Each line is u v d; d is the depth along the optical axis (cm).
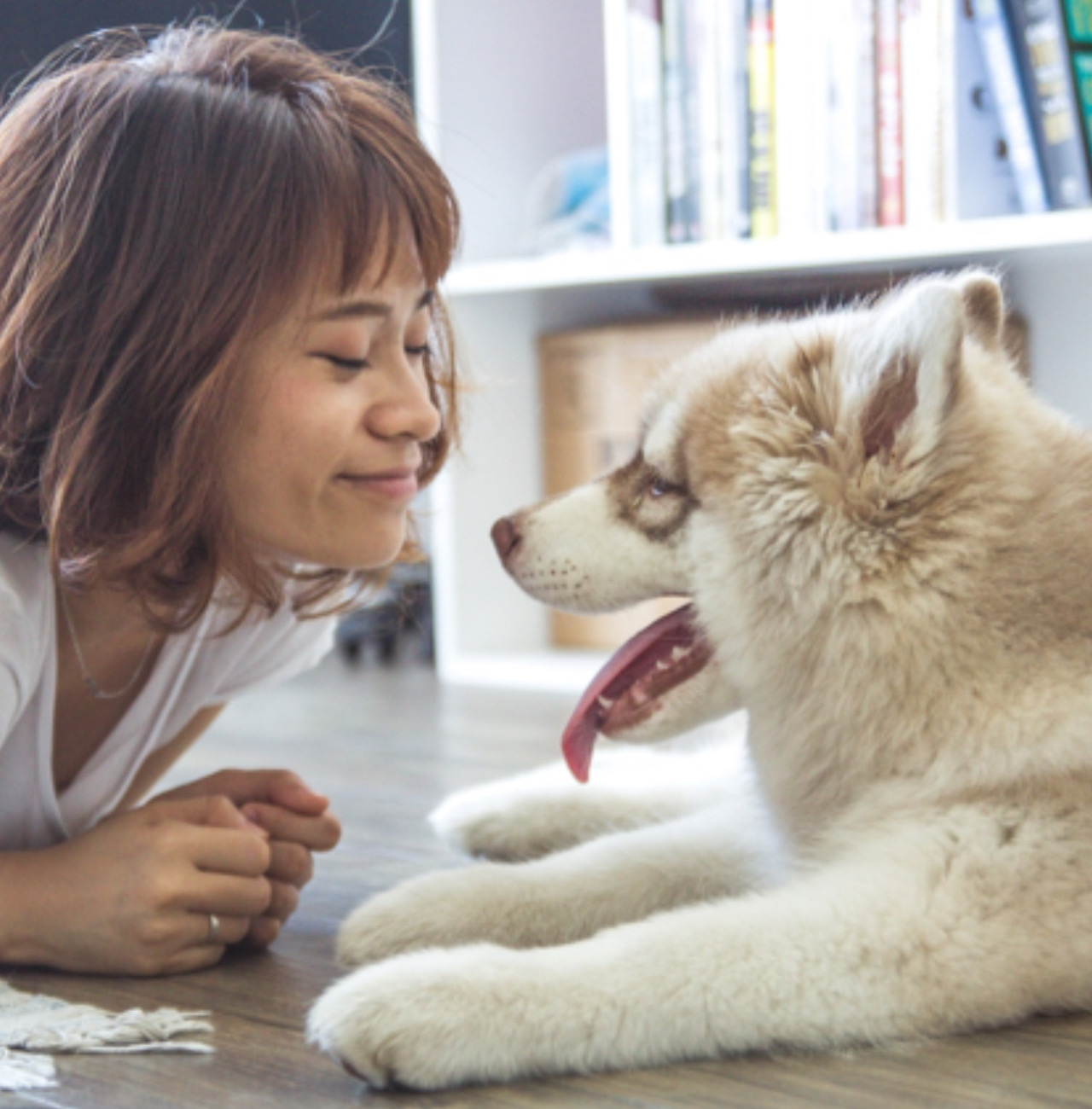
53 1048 95
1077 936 97
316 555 113
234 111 110
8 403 111
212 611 128
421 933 111
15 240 113
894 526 104
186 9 220
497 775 204
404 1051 86
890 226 246
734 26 257
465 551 303
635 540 123
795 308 281
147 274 107
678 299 294
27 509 113
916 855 99
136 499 108
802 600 109
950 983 94
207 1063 93
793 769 115
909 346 104
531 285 276
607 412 289
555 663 294
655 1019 90
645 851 121
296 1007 105
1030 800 100
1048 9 230
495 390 298
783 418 110
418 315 119
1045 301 252
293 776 128
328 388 109
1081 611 103
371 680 312
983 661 102
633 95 267
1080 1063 91
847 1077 89
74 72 117
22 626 110
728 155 261
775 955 93
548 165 315
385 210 110
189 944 112
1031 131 235
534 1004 89
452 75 299
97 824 117
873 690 106
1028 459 108
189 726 146
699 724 125
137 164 109
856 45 246
